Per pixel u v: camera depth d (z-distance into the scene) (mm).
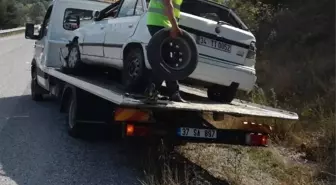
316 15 13352
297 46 12625
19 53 23031
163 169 5770
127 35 6559
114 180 5551
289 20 14000
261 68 12578
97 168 5988
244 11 15672
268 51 13422
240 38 6418
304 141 8047
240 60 6465
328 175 6266
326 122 8078
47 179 5418
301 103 9977
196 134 5910
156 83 5859
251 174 6258
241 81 6477
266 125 6449
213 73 6254
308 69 11281
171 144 6484
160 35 5383
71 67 8922
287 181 6078
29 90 12273
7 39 32844
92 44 7938
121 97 5152
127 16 7020
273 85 11195
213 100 7004
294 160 7293
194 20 6074
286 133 8281
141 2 6613
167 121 5742
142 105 5074
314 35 12555
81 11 10750
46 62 10188
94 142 7316
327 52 11633
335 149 7273
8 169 5680
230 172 6172
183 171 5914
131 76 6344
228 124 6316
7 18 49844
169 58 5477
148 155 6277
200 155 6730
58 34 10383
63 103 7992
